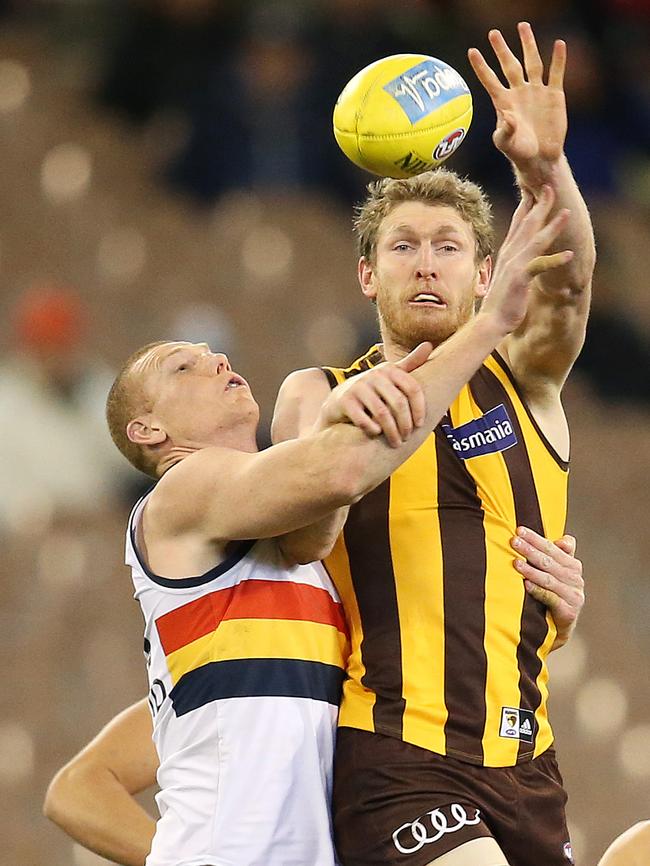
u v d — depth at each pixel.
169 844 14.03
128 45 45.47
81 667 29.52
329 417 13.27
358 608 14.52
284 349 37.78
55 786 16.44
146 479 34.19
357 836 13.99
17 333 35.75
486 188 40.44
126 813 16.20
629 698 31.88
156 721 14.64
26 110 45.41
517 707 14.23
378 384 12.98
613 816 29.05
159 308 38.81
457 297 14.49
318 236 41.38
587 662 32.59
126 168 43.72
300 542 14.12
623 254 41.97
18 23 49.94
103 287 39.41
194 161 42.41
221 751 14.01
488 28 43.81
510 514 14.62
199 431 14.79
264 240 40.78
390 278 14.59
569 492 37.06
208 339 37.16
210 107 42.41
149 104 45.66
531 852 14.21
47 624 30.22
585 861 28.00
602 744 30.72
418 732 13.94
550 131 13.76
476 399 14.81
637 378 39.88
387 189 14.91
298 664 14.23
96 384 35.09
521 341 14.86
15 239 40.69
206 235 41.28
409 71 13.97
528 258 13.18
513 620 14.39
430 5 43.44
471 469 14.59
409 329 14.53
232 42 45.03
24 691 28.95
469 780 13.86
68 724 28.48
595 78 44.97
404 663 14.16
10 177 42.66
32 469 33.41
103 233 41.06
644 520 36.72
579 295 14.42
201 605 14.21
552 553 14.66
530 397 15.05
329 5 43.22
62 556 31.48
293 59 42.22
